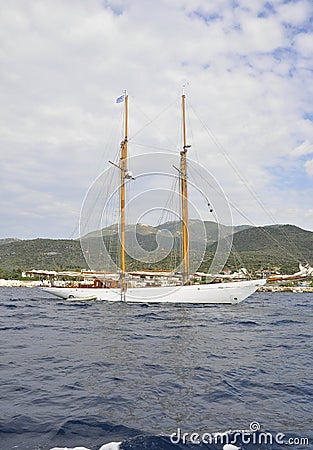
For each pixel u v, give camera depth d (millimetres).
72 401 8484
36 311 31516
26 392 9070
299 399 8875
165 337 17812
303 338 18359
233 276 38781
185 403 8516
